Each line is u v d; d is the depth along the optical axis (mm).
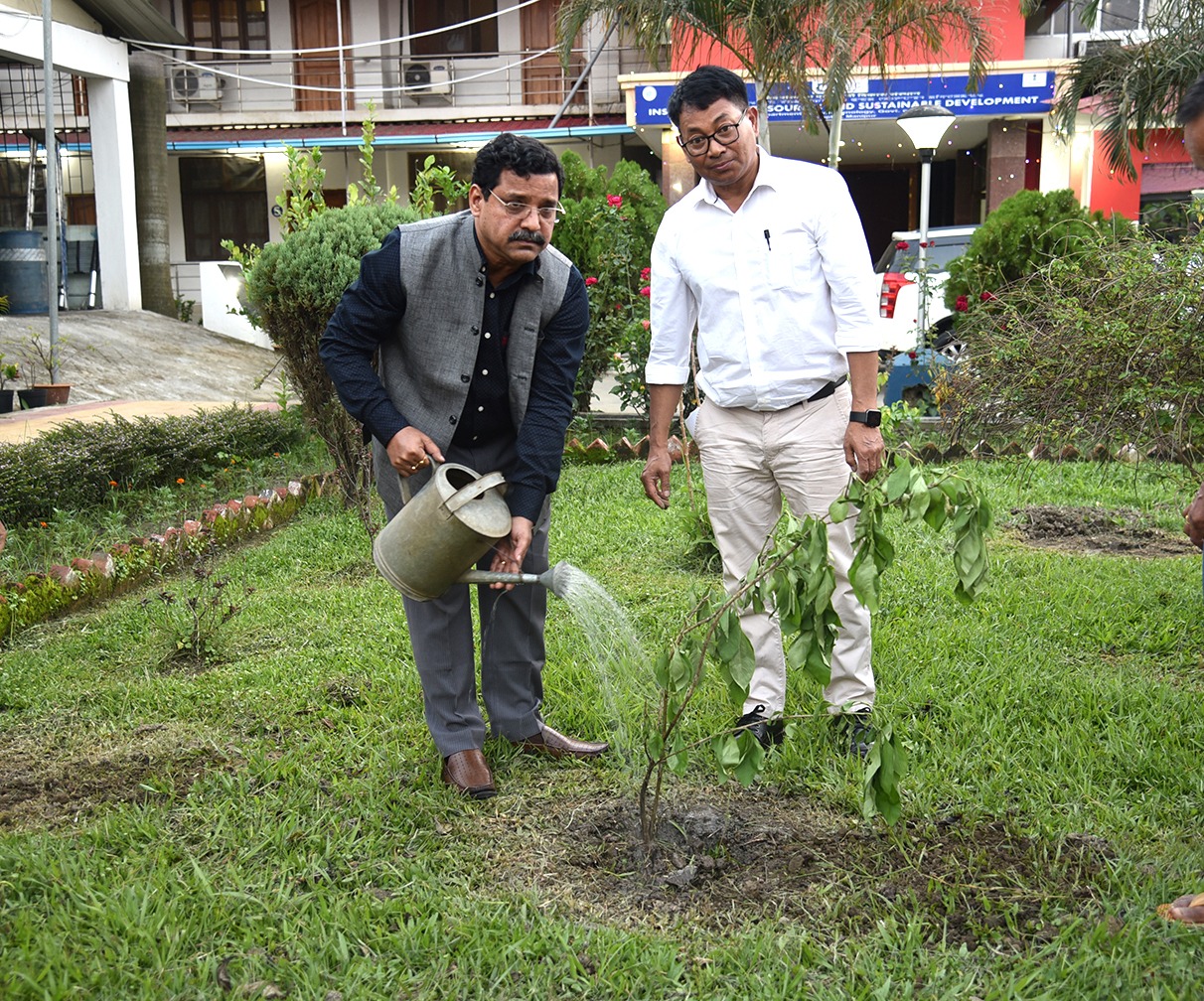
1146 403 4172
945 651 4098
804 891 2598
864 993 2166
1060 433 4531
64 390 11383
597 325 9461
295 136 20094
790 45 9180
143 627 4852
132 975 2205
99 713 3828
